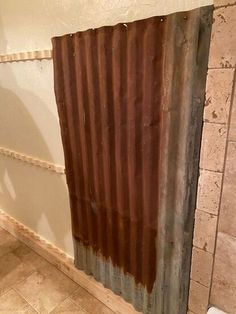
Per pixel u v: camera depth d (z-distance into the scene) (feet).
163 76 2.58
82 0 3.24
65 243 5.18
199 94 2.37
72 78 3.47
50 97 4.20
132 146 3.07
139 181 3.18
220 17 2.00
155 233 3.23
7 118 5.29
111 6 3.00
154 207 3.13
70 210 4.48
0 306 4.54
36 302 4.59
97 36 2.98
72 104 3.60
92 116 3.39
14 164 5.65
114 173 3.45
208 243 2.65
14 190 6.06
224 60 2.06
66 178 4.22
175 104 2.57
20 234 6.17
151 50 2.57
